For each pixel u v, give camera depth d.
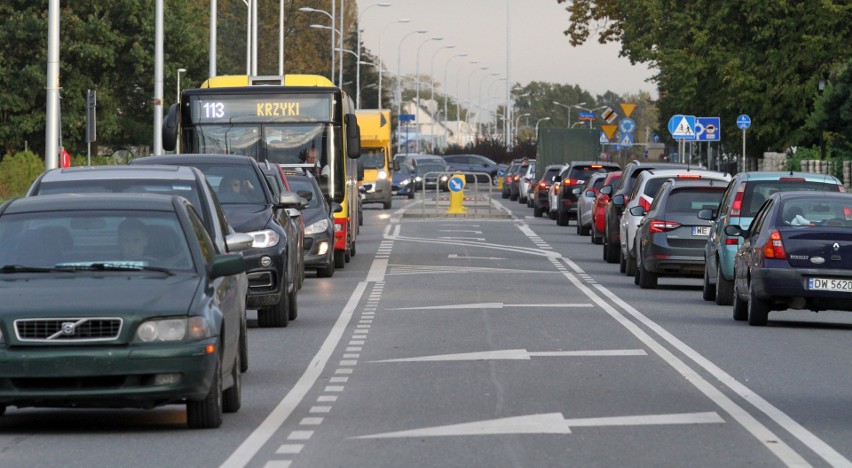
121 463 23.41
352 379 33.81
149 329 25.72
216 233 31.47
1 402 25.48
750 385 32.56
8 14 181.12
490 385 32.53
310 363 36.84
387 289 60.25
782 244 44.94
